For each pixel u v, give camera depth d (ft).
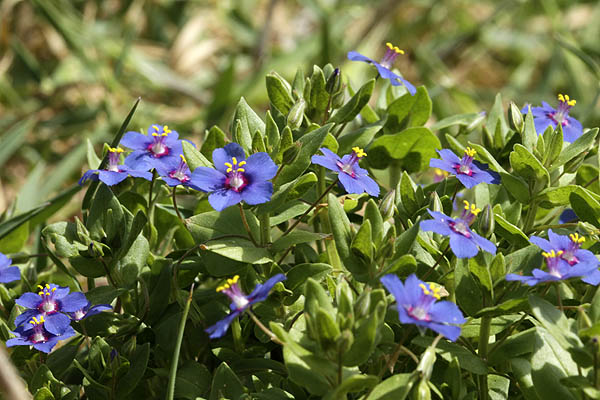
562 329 1.00
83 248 1.09
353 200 1.13
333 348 0.99
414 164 1.19
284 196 1.06
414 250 1.09
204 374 1.10
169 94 1.94
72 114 1.79
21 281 1.17
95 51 1.88
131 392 1.12
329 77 1.12
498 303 1.05
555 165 1.10
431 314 1.00
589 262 1.03
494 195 1.14
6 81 1.87
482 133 1.17
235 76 1.90
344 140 1.15
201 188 1.04
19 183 1.65
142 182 1.19
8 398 1.01
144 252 1.11
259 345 1.12
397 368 1.09
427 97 1.19
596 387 0.99
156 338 1.11
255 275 1.10
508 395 1.10
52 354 1.13
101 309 1.07
